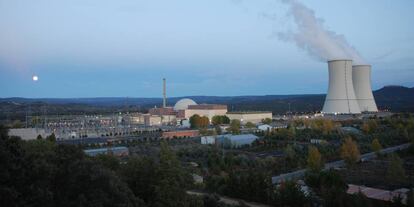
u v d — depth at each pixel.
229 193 75.19
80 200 38.12
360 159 106.62
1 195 34.59
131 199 44.25
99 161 54.72
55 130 192.38
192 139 159.50
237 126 182.75
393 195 70.81
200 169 94.56
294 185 69.94
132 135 182.75
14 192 35.28
